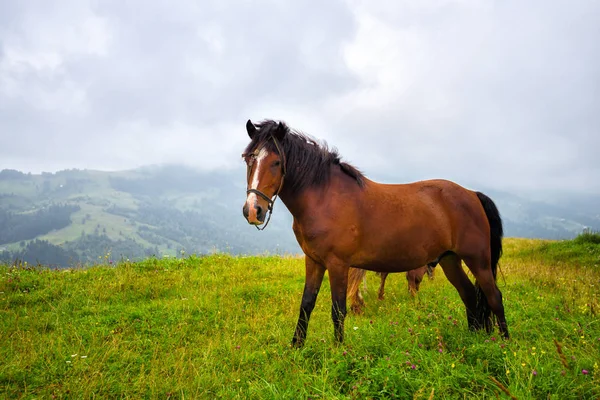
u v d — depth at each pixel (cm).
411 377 362
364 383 360
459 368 383
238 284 850
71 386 397
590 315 546
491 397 330
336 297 465
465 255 517
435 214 501
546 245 1648
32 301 713
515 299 696
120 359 471
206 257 1102
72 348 492
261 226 462
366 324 553
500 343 436
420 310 651
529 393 323
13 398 386
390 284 939
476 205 530
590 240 1538
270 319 636
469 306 542
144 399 385
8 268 884
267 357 463
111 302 732
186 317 636
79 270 929
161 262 1007
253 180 453
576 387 333
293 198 474
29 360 450
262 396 363
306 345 476
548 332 492
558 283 851
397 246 483
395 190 510
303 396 356
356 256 477
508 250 1748
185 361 468
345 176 491
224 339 530
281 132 465
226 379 412
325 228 461
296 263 1116
